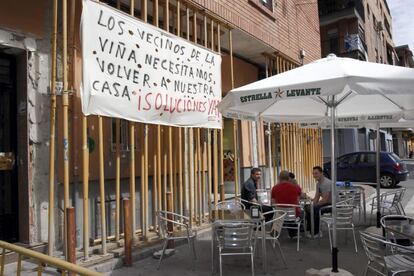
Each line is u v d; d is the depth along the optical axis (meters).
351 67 4.93
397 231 4.85
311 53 14.30
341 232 8.12
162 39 6.59
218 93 8.06
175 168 7.45
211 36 8.38
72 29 5.74
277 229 5.93
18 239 5.74
